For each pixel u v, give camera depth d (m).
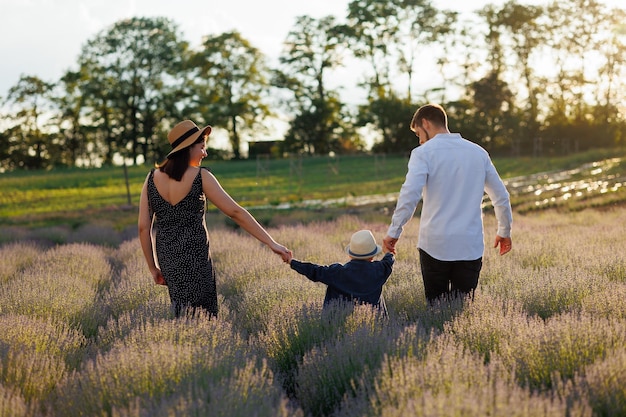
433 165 4.96
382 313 4.89
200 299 4.85
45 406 3.56
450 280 5.20
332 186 57.19
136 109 82.88
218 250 11.17
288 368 4.40
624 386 3.19
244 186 59.75
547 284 5.72
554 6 84.94
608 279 6.18
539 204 29.16
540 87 85.69
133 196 57.09
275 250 4.92
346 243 12.90
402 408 2.87
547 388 3.53
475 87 81.44
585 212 23.03
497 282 6.37
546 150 78.25
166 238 4.79
